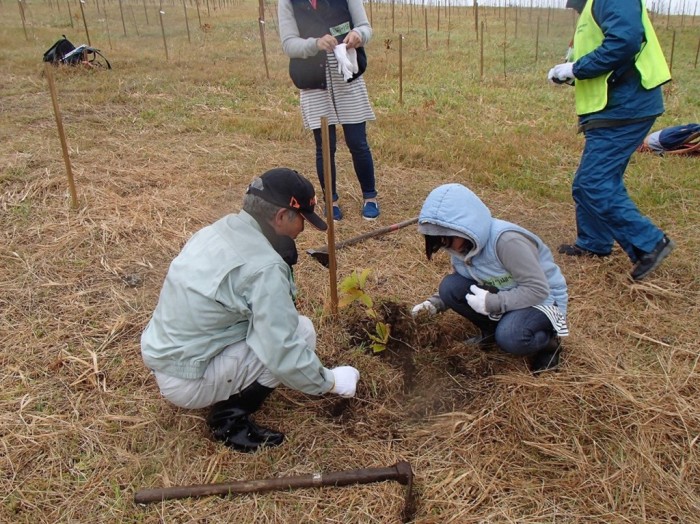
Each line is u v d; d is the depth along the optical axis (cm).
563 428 259
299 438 255
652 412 265
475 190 513
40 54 975
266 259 225
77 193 463
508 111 750
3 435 254
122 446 251
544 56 1071
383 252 408
